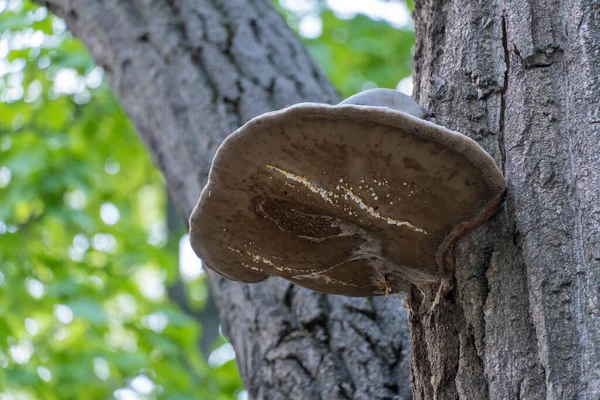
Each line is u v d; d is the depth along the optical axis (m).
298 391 3.73
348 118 2.41
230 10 5.01
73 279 8.95
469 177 2.58
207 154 4.55
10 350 8.41
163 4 5.10
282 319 3.98
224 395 8.53
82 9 5.36
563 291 2.53
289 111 2.44
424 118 2.88
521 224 2.68
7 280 9.15
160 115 4.81
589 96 2.73
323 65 10.15
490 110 2.94
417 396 3.00
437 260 2.84
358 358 3.71
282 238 2.96
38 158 9.31
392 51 11.34
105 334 8.96
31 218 9.71
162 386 8.44
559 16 2.93
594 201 2.58
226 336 4.32
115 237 10.23
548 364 2.45
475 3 3.14
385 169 2.56
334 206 2.75
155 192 14.54
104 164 11.23
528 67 2.89
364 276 3.19
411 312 3.08
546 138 2.76
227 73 4.73
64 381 8.50
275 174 2.69
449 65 3.11
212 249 3.06
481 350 2.67
